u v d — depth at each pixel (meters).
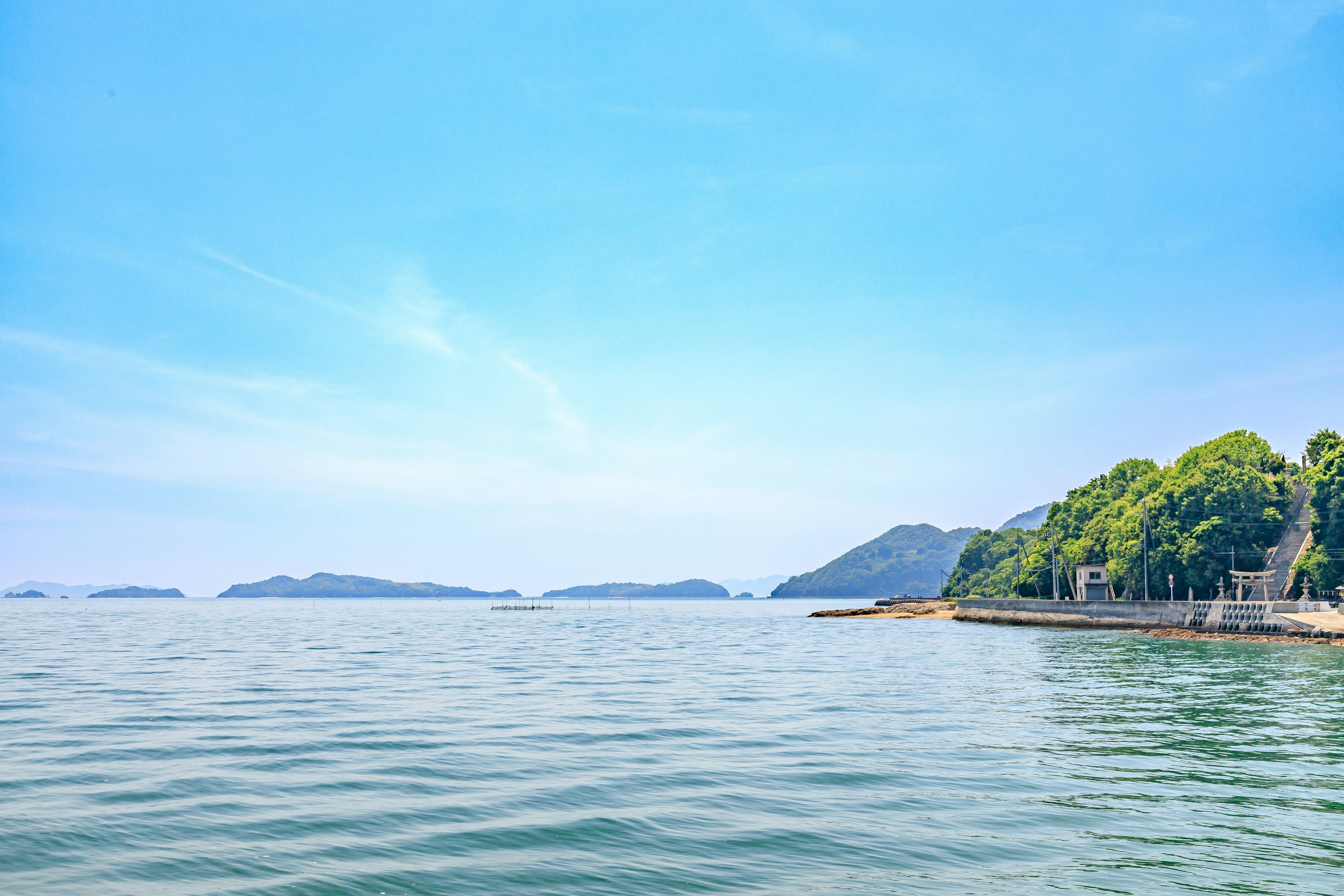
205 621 180.62
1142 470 162.38
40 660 65.94
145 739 29.38
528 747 28.03
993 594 196.75
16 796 21.44
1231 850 17.16
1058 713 36.28
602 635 115.75
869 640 100.81
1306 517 119.06
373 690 44.31
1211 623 100.19
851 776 23.81
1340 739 30.02
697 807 20.42
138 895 14.61
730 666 61.06
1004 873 15.81
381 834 18.27
